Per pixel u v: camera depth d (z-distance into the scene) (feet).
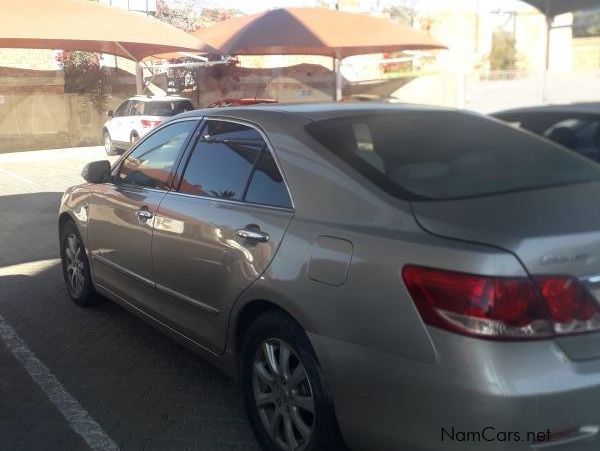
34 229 30.81
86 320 18.13
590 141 18.21
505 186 10.24
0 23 40.14
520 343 7.89
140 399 13.57
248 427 12.44
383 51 75.51
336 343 9.29
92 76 79.66
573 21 90.58
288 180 11.05
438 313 8.18
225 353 12.07
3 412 13.01
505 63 92.12
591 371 8.04
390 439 8.75
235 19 68.95
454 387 8.01
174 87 91.56
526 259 8.00
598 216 9.00
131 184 15.89
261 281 10.61
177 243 13.14
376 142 11.25
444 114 12.97
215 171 13.01
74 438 12.03
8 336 17.03
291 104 13.41
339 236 9.56
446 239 8.48
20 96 74.33
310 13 66.33
